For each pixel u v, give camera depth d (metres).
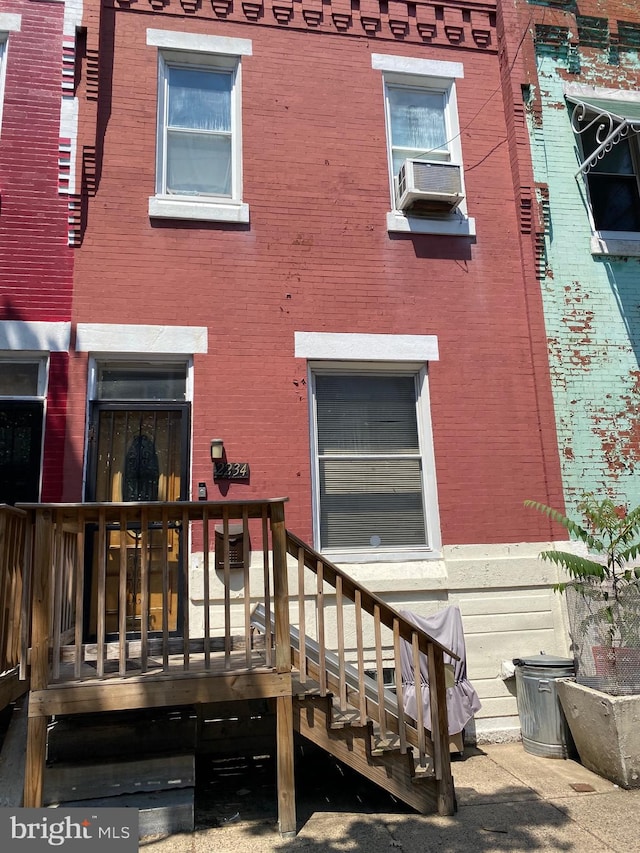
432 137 7.29
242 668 4.16
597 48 7.69
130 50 6.51
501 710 5.93
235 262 6.27
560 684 5.38
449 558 6.12
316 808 4.44
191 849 3.83
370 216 6.70
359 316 6.43
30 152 6.05
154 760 4.17
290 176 6.59
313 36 6.97
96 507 4.03
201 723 5.42
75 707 3.88
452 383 6.50
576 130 7.42
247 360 6.09
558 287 6.91
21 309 5.76
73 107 6.20
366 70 7.04
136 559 5.68
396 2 7.23
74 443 5.60
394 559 6.11
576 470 6.52
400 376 6.64
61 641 4.77
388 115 7.13
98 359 5.92
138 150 6.32
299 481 5.97
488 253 6.89
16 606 4.46
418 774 4.33
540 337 6.73
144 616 4.07
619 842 3.87
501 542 6.24
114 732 4.21
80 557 4.02
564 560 5.38
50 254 5.91
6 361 5.81
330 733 4.24
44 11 6.36
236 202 6.48
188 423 5.97
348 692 4.43
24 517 4.61
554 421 6.59
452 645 5.62
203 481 5.77
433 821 4.19
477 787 4.77
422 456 6.45
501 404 6.55
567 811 4.31
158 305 6.02
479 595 6.12
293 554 4.46
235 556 5.70
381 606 4.41
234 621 5.59
